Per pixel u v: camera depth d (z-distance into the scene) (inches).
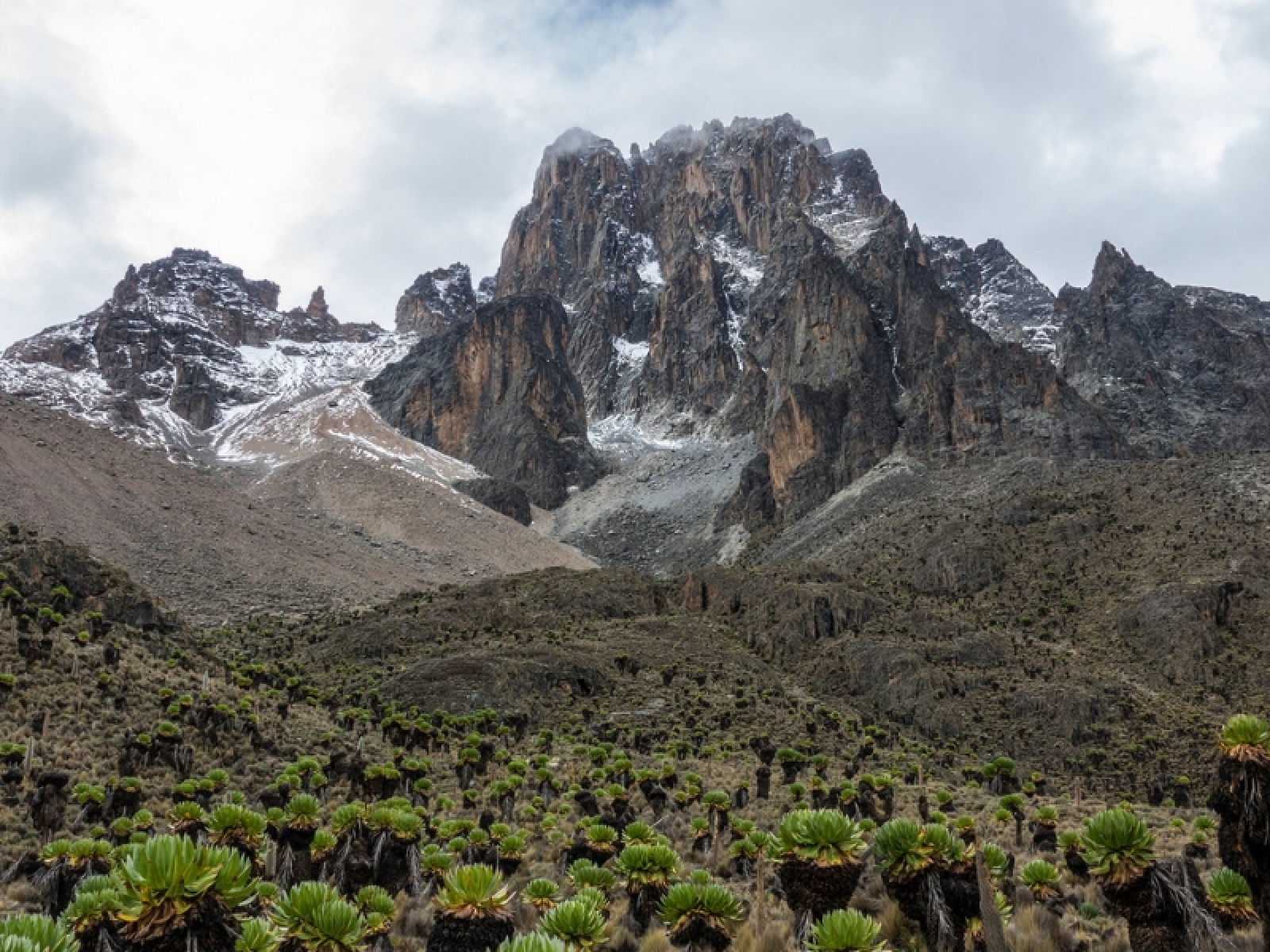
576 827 1037.2
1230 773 341.1
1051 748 2974.9
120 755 1355.8
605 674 3307.1
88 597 2256.4
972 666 3656.5
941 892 385.1
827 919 298.4
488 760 1813.5
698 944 441.1
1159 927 395.9
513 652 3408.0
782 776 1925.4
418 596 5191.9
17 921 206.8
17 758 1207.6
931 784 2082.9
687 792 1437.0
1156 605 3946.9
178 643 2293.3
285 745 1712.6
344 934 326.3
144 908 266.2
